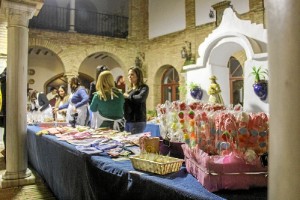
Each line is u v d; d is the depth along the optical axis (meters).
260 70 5.27
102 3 16.86
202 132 1.62
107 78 3.52
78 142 2.84
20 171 4.23
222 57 6.68
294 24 0.82
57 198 3.22
